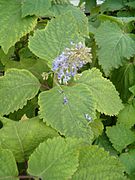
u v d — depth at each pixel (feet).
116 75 1.77
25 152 1.24
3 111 1.32
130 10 2.60
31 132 1.26
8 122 1.28
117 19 1.87
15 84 1.37
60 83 1.35
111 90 1.42
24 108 1.50
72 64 1.27
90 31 1.79
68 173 1.12
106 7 2.61
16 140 1.25
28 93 1.36
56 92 1.32
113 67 1.68
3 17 1.52
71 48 1.31
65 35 1.46
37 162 1.15
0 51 1.65
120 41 1.73
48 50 1.42
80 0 2.80
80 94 1.31
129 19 1.90
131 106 1.75
